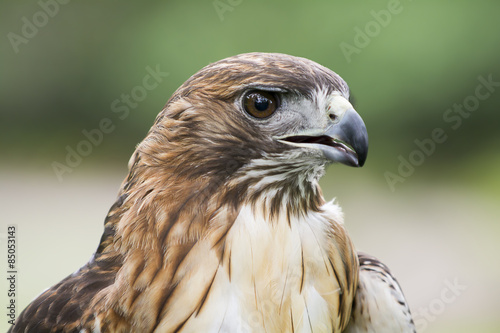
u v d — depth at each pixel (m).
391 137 19.80
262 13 19.30
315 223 4.62
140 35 19.97
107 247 4.52
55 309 4.39
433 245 15.40
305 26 19.48
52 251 12.36
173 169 4.34
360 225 16.77
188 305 4.15
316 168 4.58
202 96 4.40
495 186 19.27
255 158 4.42
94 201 16.23
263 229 4.39
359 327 5.02
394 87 19.48
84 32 20.41
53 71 20.48
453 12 19.12
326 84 4.51
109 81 20.17
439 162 19.77
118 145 19.91
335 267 4.57
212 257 4.23
